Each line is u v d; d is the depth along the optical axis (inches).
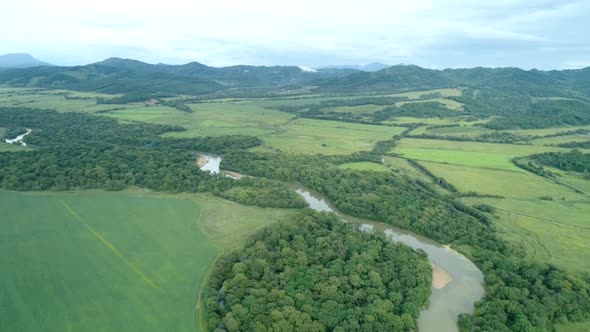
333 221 5561.0
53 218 5782.5
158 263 4709.6
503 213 6363.2
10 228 5413.4
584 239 5516.7
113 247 5039.4
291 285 4052.7
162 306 3924.7
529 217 6220.5
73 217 5851.4
